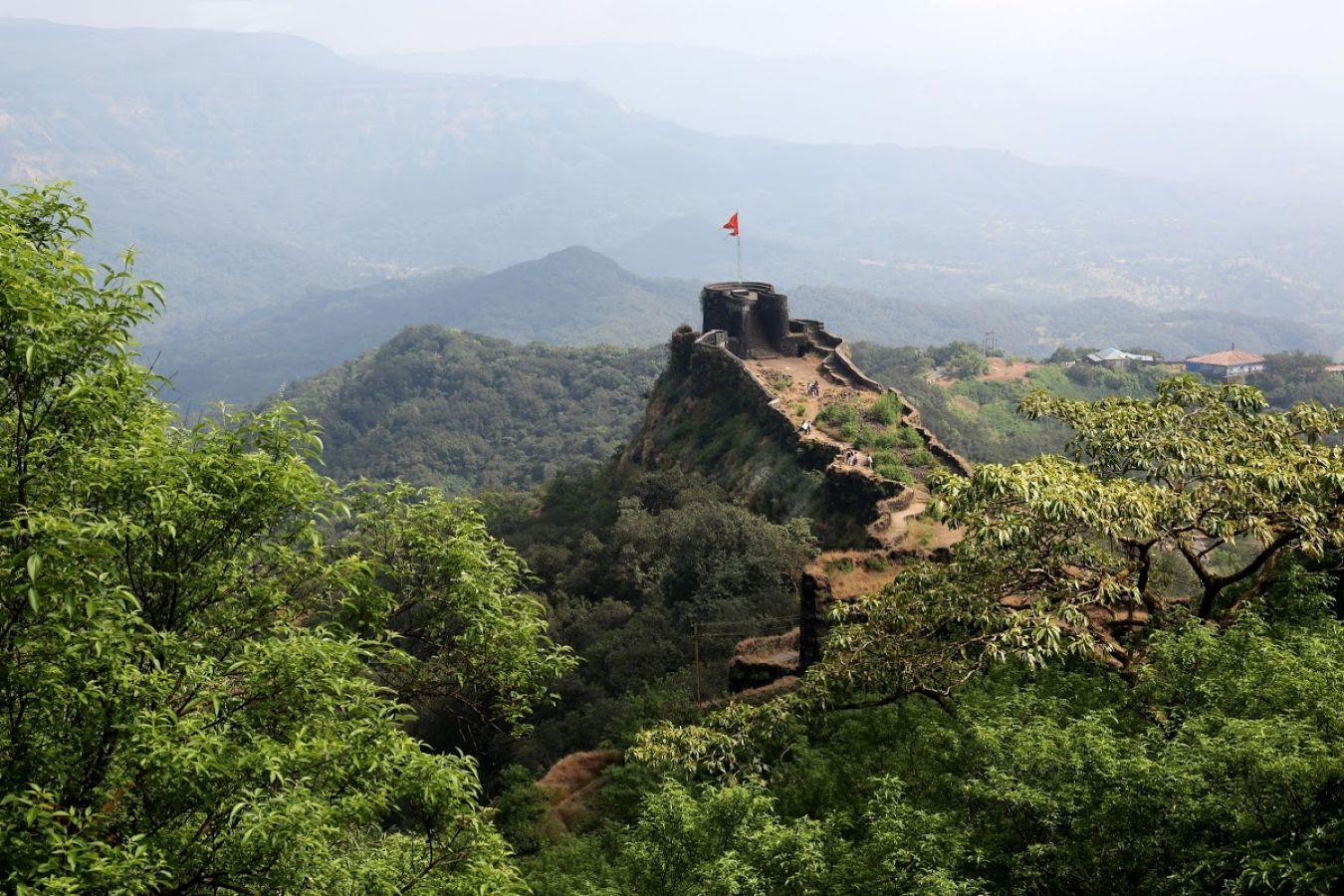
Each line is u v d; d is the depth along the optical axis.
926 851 13.66
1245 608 18.64
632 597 54.84
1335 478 19.41
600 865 23.70
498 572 17.94
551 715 44.31
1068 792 13.61
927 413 121.12
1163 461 21.48
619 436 182.88
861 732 22.25
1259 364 165.25
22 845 10.48
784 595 46.00
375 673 17.16
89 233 14.33
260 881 11.92
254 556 14.97
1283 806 12.19
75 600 11.21
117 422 13.55
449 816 13.74
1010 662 21.86
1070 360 171.00
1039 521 20.12
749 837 15.44
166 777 11.39
